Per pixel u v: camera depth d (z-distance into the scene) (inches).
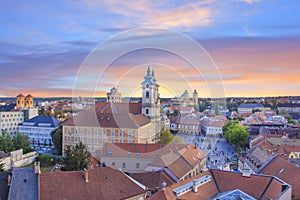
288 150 2630.4
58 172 1434.5
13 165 2952.8
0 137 3816.4
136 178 1706.4
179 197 1084.5
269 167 1644.9
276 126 4953.3
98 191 1414.9
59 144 3831.2
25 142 3932.1
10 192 1328.7
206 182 1232.2
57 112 7249.0
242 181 1240.8
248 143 4136.3
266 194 1158.3
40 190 1338.6
